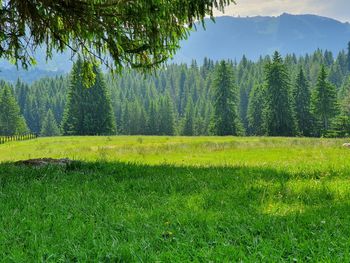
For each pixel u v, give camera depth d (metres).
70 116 85.88
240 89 142.88
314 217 5.39
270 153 21.05
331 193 6.88
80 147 31.53
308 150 21.62
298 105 88.25
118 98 151.25
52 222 5.39
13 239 4.75
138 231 4.96
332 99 83.81
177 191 7.55
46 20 11.12
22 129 118.94
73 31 11.91
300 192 6.97
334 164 11.02
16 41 11.59
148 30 10.90
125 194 7.24
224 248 4.27
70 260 4.21
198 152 23.06
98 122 84.94
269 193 7.01
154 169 10.59
